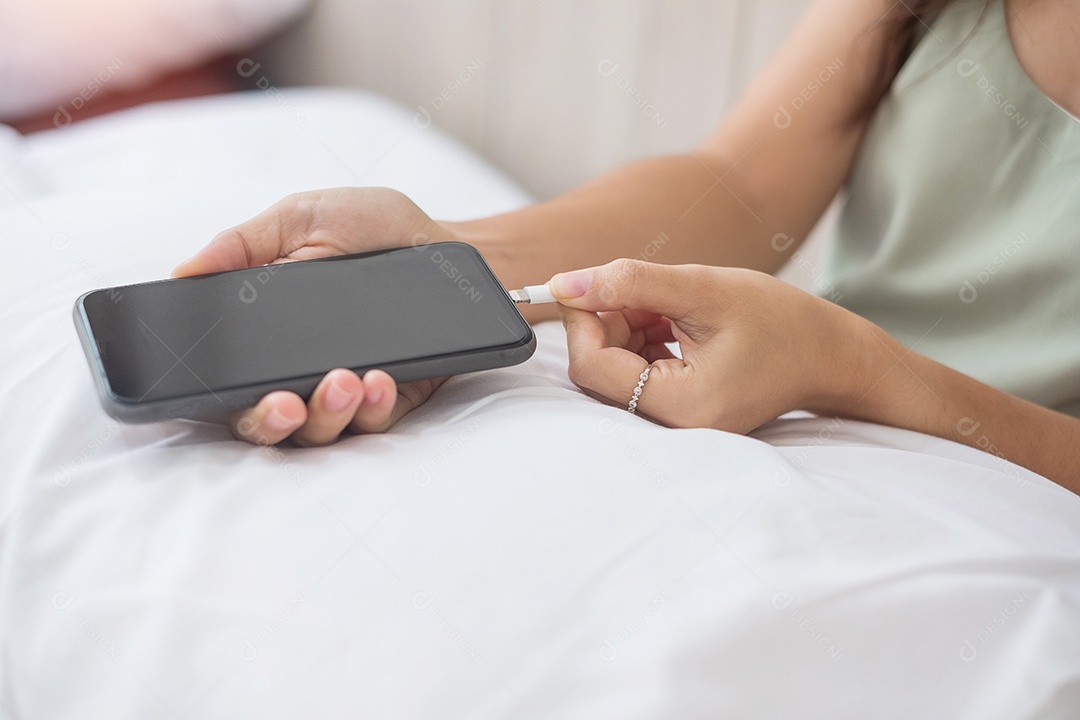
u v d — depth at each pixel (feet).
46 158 3.79
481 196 3.77
